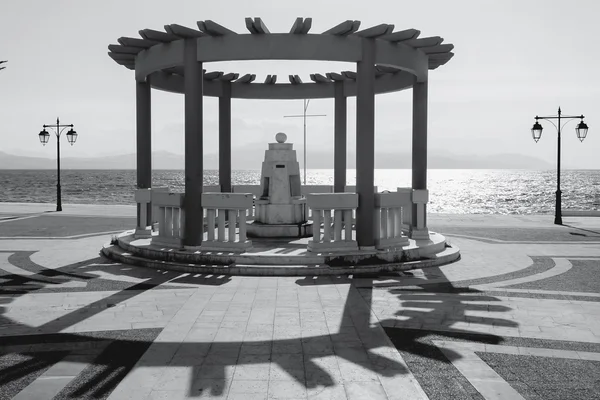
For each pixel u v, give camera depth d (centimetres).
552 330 638
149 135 1296
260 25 980
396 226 1119
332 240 1132
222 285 876
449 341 596
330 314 701
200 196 1069
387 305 750
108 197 6269
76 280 920
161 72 1364
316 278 934
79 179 14038
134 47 1170
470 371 509
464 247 1362
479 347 577
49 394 456
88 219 2106
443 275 972
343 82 1550
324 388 464
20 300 777
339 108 1560
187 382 477
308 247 1048
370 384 473
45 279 929
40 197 6162
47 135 2436
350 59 1052
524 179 17638
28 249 1291
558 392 462
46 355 551
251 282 899
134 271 999
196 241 1074
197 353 551
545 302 774
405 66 1142
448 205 6150
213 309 723
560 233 1697
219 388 464
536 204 6106
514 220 2181
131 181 12712
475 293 828
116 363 529
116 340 596
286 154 1332
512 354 556
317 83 1590
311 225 1319
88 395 455
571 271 1020
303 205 1356
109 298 788
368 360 533
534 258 1180
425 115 1290
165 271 997
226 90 1550
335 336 609
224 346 573
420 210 1247
